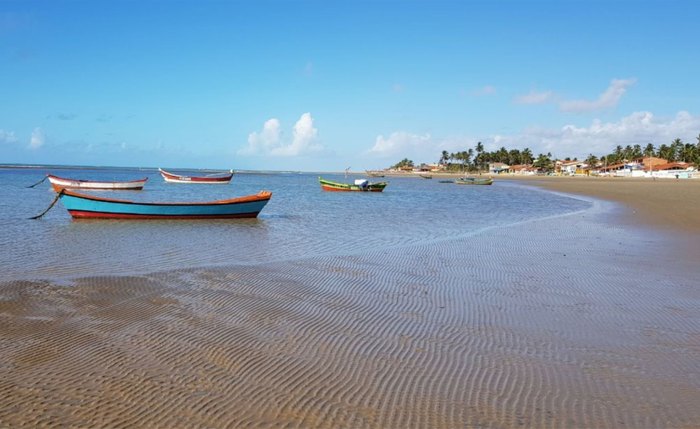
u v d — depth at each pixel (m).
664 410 5.61
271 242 18.45
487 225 24.61
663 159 166.62
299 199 47.34
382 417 5.36
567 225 24.25
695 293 10.89
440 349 7.43
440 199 50.00
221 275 12.18
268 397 5.79
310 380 6.27
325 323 8.58
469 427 5.17
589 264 14.08
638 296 10.61
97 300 9.75
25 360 6.76
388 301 10.05
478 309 9.55
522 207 38.50
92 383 6.09
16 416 5.29
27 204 33.06
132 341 7.55
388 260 14.57
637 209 33.81
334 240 19.06
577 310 9.55
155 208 25.39
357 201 44.94
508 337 8.00
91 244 17.47
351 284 11.45
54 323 8.34
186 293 10.41
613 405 5.71
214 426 5.13
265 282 11.51
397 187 87.25
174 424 5.16
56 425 5.12
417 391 5.99
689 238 19.36
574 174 179.88
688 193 54.50
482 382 6.28
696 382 6.38
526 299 10.32
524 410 5.55
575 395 5.95
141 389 5.95
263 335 7.92
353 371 6.57
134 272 12.55
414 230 22.44
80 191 54.59
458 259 14.80
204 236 20.16
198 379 6.25
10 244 17.14
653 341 7.89
